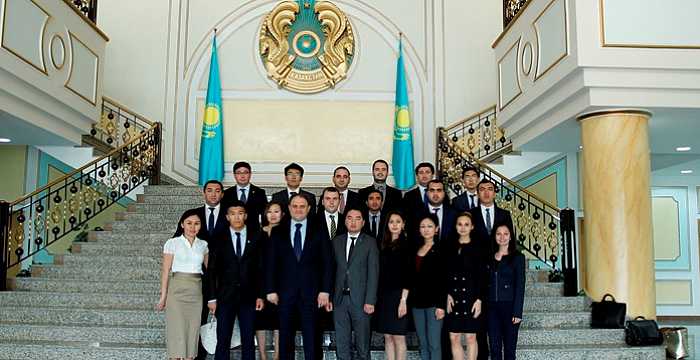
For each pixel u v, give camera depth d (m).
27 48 7.34
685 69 6.96
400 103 11.38
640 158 7.14
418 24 11.98
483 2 11.93
